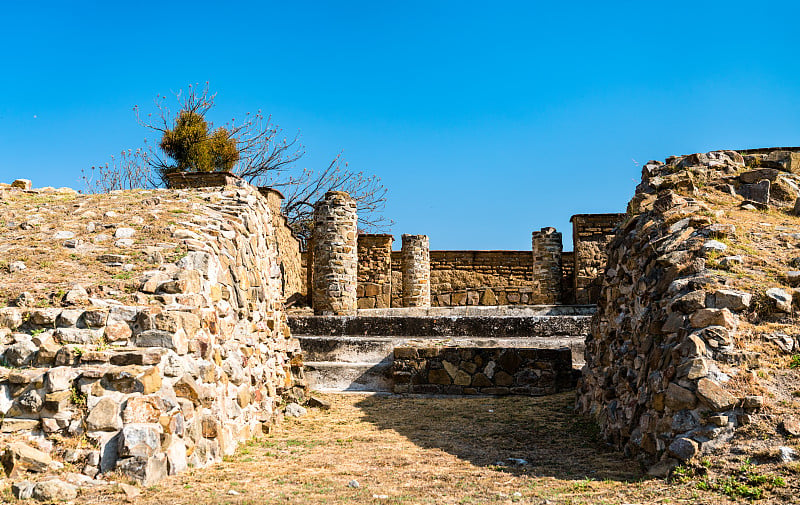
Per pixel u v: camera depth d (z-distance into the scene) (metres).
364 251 22.80
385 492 5.46
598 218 20.30
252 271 9.53
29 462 5.22
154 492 5.23
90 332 6.07
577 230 20.36
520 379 11.65
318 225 17.58
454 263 23.77
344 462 6.70
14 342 5.98
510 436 8.14
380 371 12.45
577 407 9.86
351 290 17.48
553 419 9.24
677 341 6.34
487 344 12.89
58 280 7.15
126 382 5.64
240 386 7.88
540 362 11.65
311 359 13.29
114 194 10.84
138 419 5.56
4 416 5.55
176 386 6.12
